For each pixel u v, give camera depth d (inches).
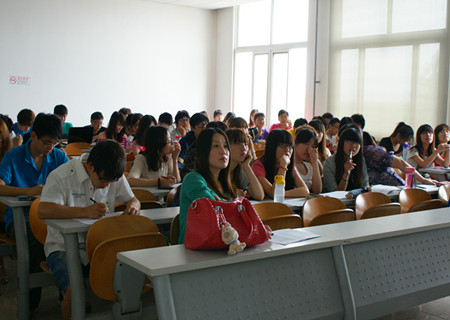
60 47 367.9
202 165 93.4
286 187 136.7
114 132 239.8
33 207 98.1
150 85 414.9
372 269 80.6
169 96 426.9
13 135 232.4
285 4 397.1
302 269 73.0
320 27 362.6
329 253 76.3
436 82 298.0
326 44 359.9
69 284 85.5
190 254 66.2
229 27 438.0
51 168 121.6
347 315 75.0
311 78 371.6
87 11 377.7
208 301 63.5
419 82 306.2
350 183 159.0
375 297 79.7
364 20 332.8
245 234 69.3
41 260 109.0
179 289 61.7
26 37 353.1
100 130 284.4
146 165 149.9
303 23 385.1
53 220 87.6
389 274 82.5
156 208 117.0
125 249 79.9
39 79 360.8
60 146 254.8
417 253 87.7
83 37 377.7
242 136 119.1
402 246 85.7
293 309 70.7
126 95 402.6
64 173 94.3
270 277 69.6
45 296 121.9
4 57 345.7
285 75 402.6
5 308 114.7
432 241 90.7
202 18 440.8
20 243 102.0
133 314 80.4
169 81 425.7
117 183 101.3
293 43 391.5
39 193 105.6
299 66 390.9
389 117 322.7
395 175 168.7
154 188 143.1
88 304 88.3
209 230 66.8
